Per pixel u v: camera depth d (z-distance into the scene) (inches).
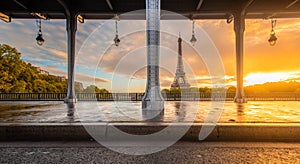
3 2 490.3
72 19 493.4
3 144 161.8
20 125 176.2
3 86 1017.5
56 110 311.4
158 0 312.7
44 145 158.7
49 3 497.0
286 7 478.6
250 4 471.8
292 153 136.9
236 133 172.4
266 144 159.3
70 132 175.3
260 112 270.1
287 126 171.6
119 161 125.0
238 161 122.6
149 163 121.3
